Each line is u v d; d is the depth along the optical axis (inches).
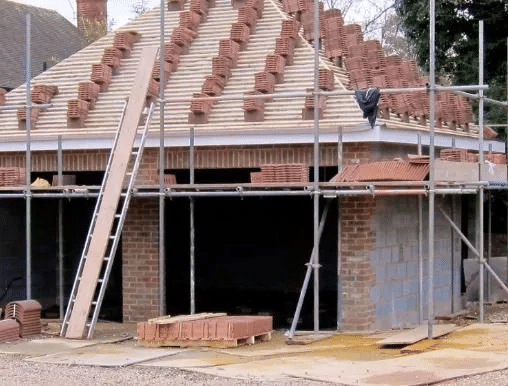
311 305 719.7
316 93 540.4
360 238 567.2
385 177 531.5
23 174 616.4
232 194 545.0
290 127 574.9
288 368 440.5
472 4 960.9
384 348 500.4
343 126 562.6
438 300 677.9
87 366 457.7
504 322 617.0
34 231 726.5
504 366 434.6
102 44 717.9
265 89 604.7
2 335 536.1
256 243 773.3
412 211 635.5
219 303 736.3
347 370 433.1
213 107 620.1
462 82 971.9
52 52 1160.2
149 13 733.9
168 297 766.5
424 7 956.6
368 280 569.3
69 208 749.3
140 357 477.7
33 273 724.0
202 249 784.9
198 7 705.0
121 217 561.6
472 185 581.0
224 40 649.0
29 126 601.0
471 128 781.9
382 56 657.6
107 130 627.8
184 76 656.4
